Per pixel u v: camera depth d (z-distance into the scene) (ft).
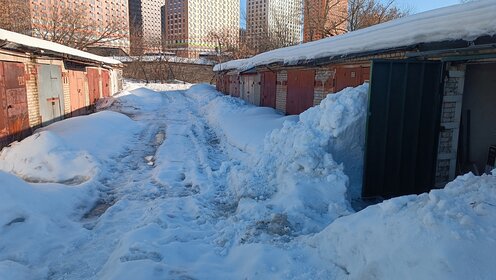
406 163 21.68
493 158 24.99
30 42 34.17
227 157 34.09
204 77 166.20
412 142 21.58
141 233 15.66
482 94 26.03
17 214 16.99
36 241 15.99
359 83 34.01
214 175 27.04
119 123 47.67
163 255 13.79
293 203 18.49
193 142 40.55
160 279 12.05
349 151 21.91
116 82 102.78
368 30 29.14
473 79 25.70
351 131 21.61
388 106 20.93
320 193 19.21
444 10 20.76
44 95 42.91
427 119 21.68
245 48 140.56
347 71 36.17
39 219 17.43
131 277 11.87
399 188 21.80
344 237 12.83
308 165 20.36
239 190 22.02
